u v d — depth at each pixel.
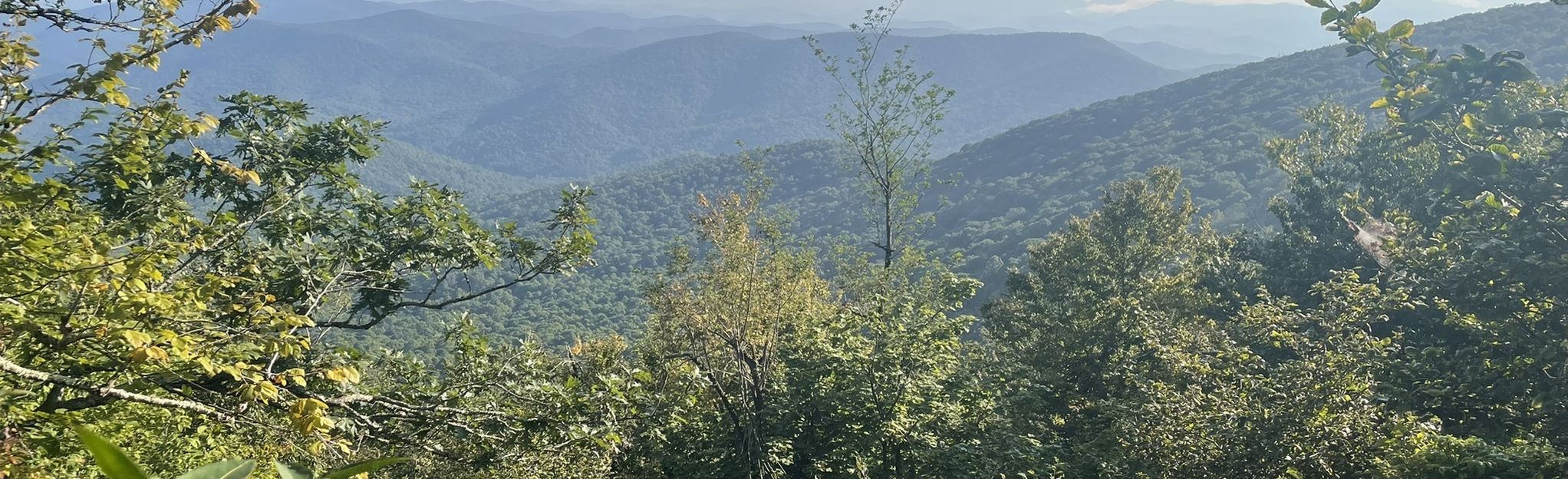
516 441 9.50
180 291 6.39
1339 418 11.99
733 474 15.91
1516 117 10.49
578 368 12.39
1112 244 29.95
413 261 11.14
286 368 8.13
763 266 16.27
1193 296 26.00
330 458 9.23
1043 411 22.23
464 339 10.10
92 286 5.39
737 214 16.16
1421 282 15.30
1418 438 11.18
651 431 13.96
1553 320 11.45
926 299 18.66
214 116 7.75
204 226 8.01
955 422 16.47
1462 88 10.80
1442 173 13.44
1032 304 30.92
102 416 7.90
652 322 16.84
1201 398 13.34
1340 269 26.81
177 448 8.97
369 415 8.92
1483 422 13.48
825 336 16.73
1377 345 13.53
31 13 6.73
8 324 5.20
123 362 5.83
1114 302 24.67
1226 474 12.15
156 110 7.38
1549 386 11.77
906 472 16.64
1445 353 13.94
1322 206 29.73
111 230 7.71
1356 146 30.50
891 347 15.81
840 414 16.17
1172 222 30.19
